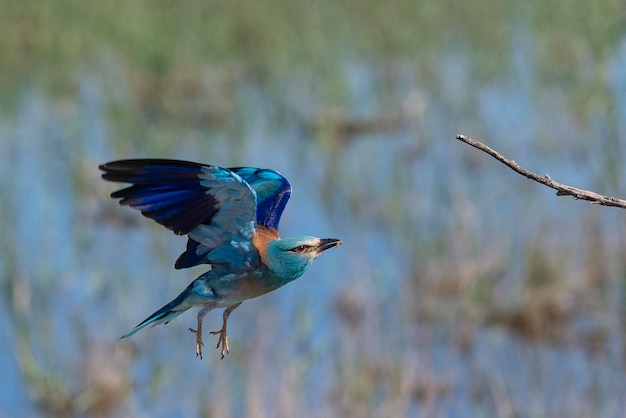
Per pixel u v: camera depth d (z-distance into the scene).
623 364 12.52
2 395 12.69
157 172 6.55
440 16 26.00
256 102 22.50
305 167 18.56
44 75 23.94
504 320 13.71
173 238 15.70
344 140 19.95
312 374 12.27
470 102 20.50
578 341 13.23
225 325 7.21
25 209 17.12
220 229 6.91
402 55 24.75
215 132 20.59
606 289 13.92
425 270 14.32
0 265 14.68
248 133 20.67
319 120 20.23
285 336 12.90
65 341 13.23
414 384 12.04
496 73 22.16
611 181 15.48
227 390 11.85
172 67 23.05
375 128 20.25
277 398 11.39
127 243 15.91
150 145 19.20
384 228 16.00
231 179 6.58
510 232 14.96
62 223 16.62
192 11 26.27
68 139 19.77
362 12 26.58
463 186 16.62
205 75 23.67
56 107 21.94
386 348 12.51
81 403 12.32
